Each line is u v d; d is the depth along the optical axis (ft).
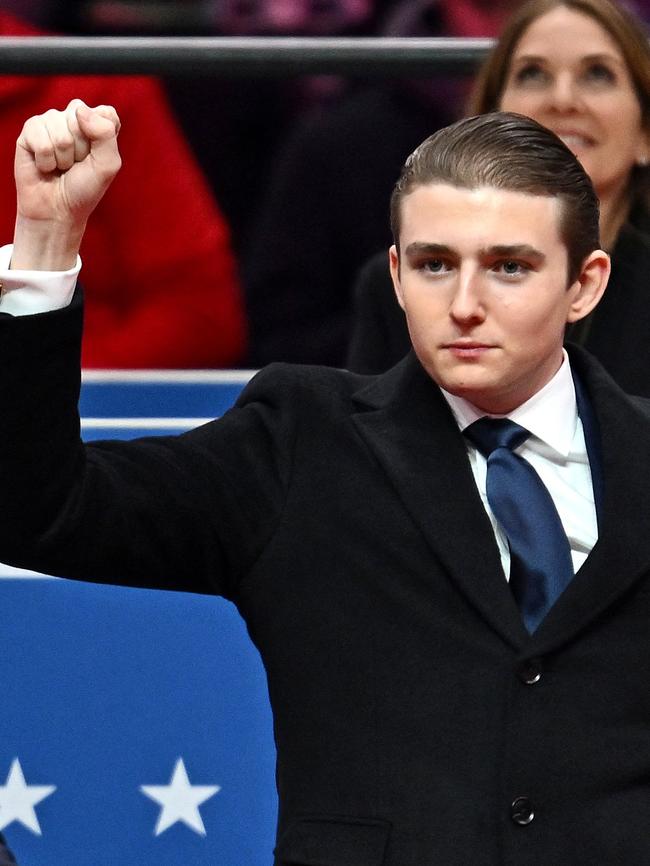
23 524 27.43
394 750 28.17
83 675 38.14
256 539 29.30
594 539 29.55
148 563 28.71
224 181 55.98
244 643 38.27
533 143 28.78
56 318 27.12
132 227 45.93
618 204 40.14
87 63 40.68
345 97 52.75
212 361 46.73
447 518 29.01
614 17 39.81
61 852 37.99
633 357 38.32
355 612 28.81
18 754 38.06
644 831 27.89
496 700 28.14
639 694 28.37
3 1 57.93
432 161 28.71
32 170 27.43
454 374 28.45
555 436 30.07
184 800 38.14
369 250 51.08
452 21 56.39
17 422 27.09
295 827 28.35
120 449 29.04
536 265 28.43
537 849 27.81
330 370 31.35
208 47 40.91
